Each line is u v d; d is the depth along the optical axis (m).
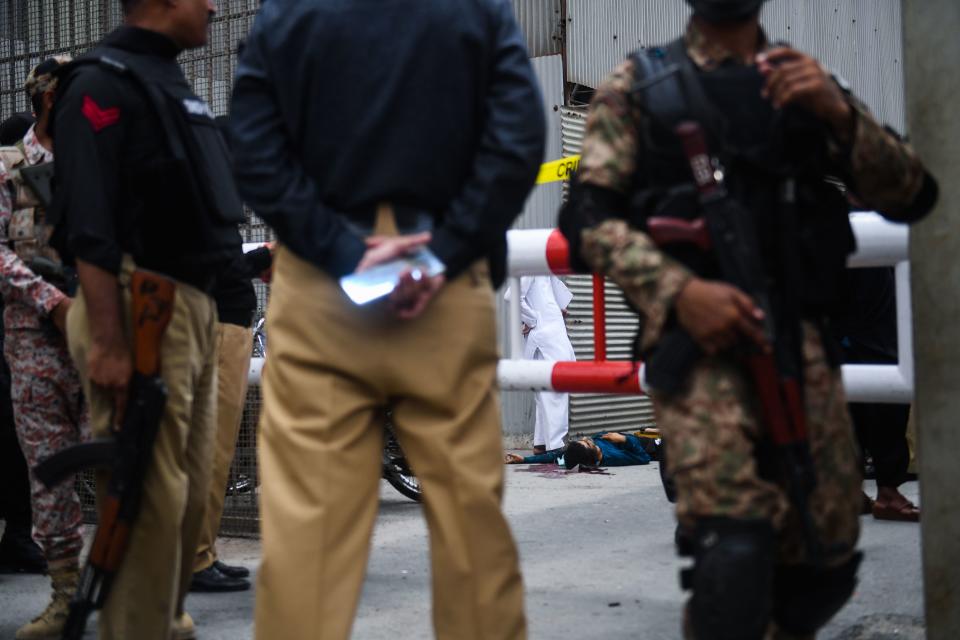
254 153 2.63
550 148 11.13
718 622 2.34
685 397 2.44
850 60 14.93
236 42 6.96
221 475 5.06
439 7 2.65
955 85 2.99
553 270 4.92
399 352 2.61
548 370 4.90
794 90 2.40
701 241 2.43
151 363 3.20
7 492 5.57
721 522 2.38
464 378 2.67
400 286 2.54
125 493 3.16
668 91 2.51
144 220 3.25
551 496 7.75
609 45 11.71
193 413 3.51
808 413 2.50
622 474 9.09
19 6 8.01
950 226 3.01
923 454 3.10
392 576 5.15
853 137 2.47
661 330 2.49
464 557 2.64
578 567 5.28
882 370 4.08
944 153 3.01
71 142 3.13
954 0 2.99
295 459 2.62
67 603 4.40
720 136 2.47
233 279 4.93
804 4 13.92
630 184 2.57
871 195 2.58
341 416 2.62
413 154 2.62
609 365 4.79
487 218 2.60
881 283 6.05
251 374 6.09
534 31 11.29
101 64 3.18
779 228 2.48
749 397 2.44
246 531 6.31
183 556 3.60
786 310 2.46
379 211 2.63
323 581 2.57
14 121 5.56
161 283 3.23
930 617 3.10
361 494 2.65
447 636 2.66
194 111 3.36
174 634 3.60
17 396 4.46
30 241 4.40
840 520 2.55
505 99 2.66
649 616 4.35
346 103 2.63
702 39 2.55
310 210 2.59
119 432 3.18
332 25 2.63
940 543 3.08
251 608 4.70
